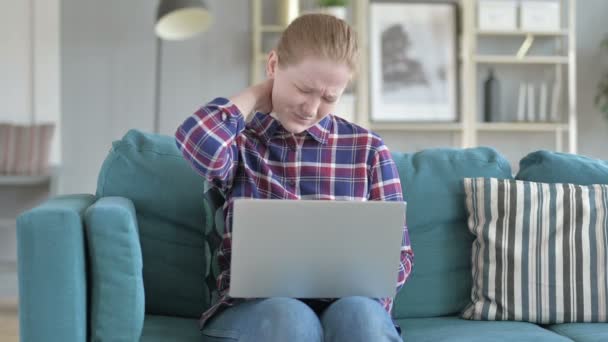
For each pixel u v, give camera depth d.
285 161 1.60
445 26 4.52
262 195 1.58
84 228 1.46
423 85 4.50
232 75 4.48
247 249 1.35
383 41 4.49
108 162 1.80
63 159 4.37
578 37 4.64
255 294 1.39
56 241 1.38
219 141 1.50
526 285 1.77
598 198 1.83
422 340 1.60
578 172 1.92
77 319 1.39
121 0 4.39
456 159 1.94
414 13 4.51
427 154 1.95
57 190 3.98
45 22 4.27
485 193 1.82
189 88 4.46
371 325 1.28
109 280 1.42
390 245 1.39
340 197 1.60
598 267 1.78
